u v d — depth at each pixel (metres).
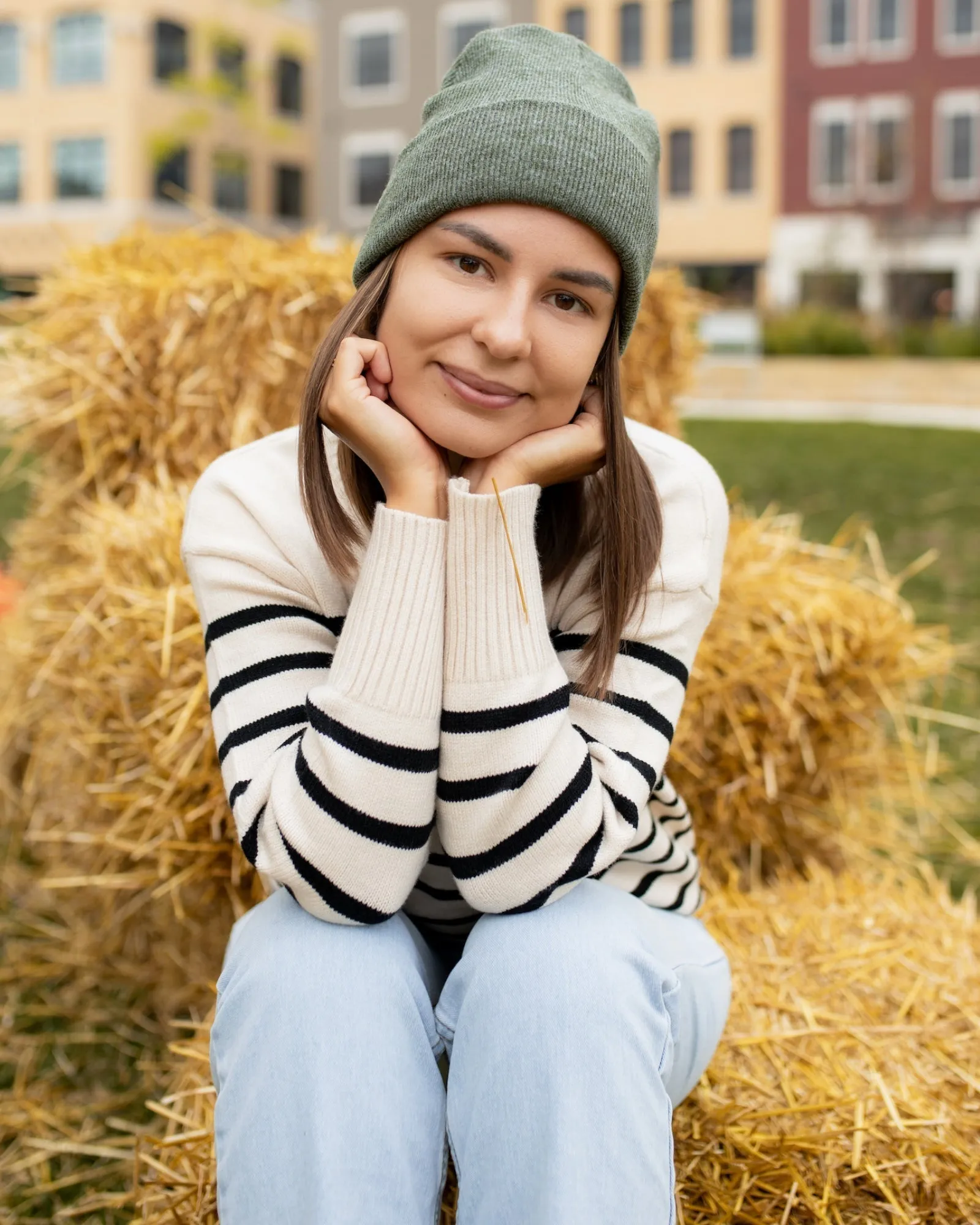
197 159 23.91
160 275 2.31
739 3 21.56
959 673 3.49
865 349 14.87
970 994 1.59
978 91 20.47
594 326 1.20
